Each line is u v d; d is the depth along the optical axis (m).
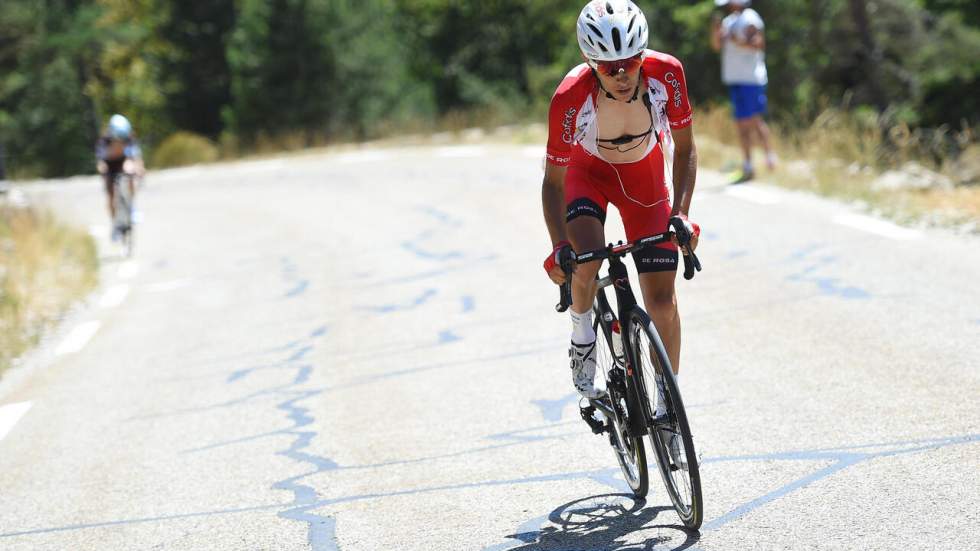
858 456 11.38
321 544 10.71
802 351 15.68
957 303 17.16
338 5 94.31
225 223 42.34
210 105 119.06
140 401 17.72
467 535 10.51
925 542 9.11
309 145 82.75
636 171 11.09
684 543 9.67
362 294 24.56
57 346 23.08
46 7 113.06
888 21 55.69
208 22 116.88
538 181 40.44
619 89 10.09
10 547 11.69
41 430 16.55
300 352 19.88
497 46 98.88
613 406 10.91
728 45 31.59
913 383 13.60
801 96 61.91
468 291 23.27
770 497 10.55
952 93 55.81
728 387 14.45
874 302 17.91
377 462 13.20
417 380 16.88
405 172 50.78
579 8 91.31
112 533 11.79
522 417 14.36
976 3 54.53
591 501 11.09
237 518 11.77
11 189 54.91
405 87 99.62
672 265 10.75
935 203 26.02
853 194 27.89
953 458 10.97
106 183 36.81
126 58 123.31
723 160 35.91
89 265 34.00
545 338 18.52
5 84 113.00
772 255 22.55
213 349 21.05
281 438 14.73
